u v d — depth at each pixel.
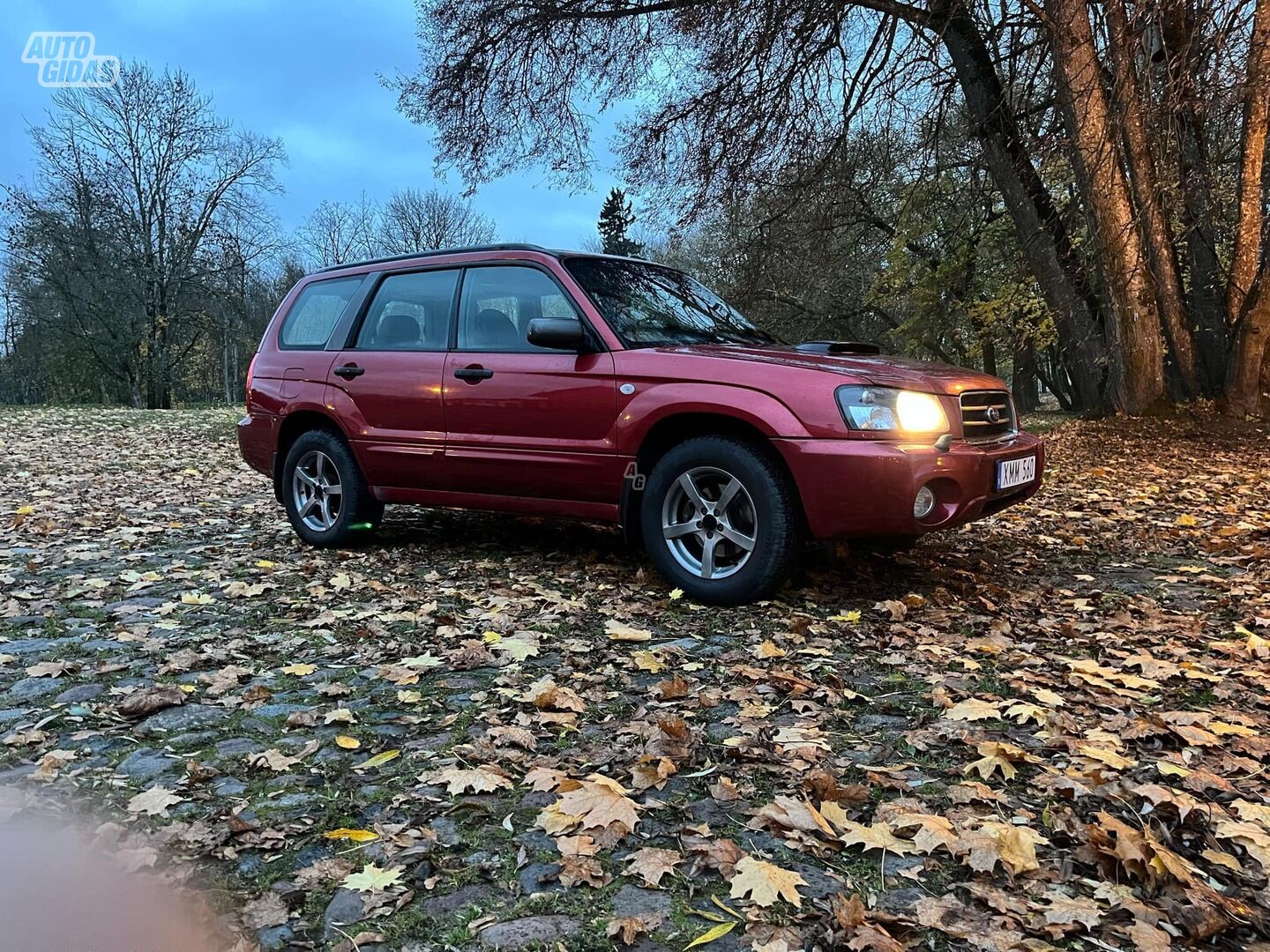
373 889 1.79
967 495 3.83
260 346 5.94
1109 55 10.19
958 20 13.12
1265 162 13.23
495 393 4.61
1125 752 2.49
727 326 5.09
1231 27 8.91
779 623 3.78
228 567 4.92
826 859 1.92
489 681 3.10
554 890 1.80
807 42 13.00
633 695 2.96
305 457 5.52
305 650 3.47
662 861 1.88
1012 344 23.59
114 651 3.43
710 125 14.34
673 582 4.13
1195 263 13.49
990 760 2.36
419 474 4.98
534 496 4.60
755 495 3.86
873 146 14.48
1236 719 2.73
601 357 4.32
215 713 2.80
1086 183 11.82
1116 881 1.84
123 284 33.75
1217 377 13.10
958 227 19.97
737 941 1.63
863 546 5.18
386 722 2.74
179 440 14.53
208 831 2.01
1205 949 1.63
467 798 2.20
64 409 24.44
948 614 3.90
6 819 2.06
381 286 5.39
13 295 34.53
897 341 27.44
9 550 5.36
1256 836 1.98
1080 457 10.38
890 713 2.81
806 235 17.12
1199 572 4.75
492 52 14.91
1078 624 3.82
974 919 1.70
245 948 1.59
